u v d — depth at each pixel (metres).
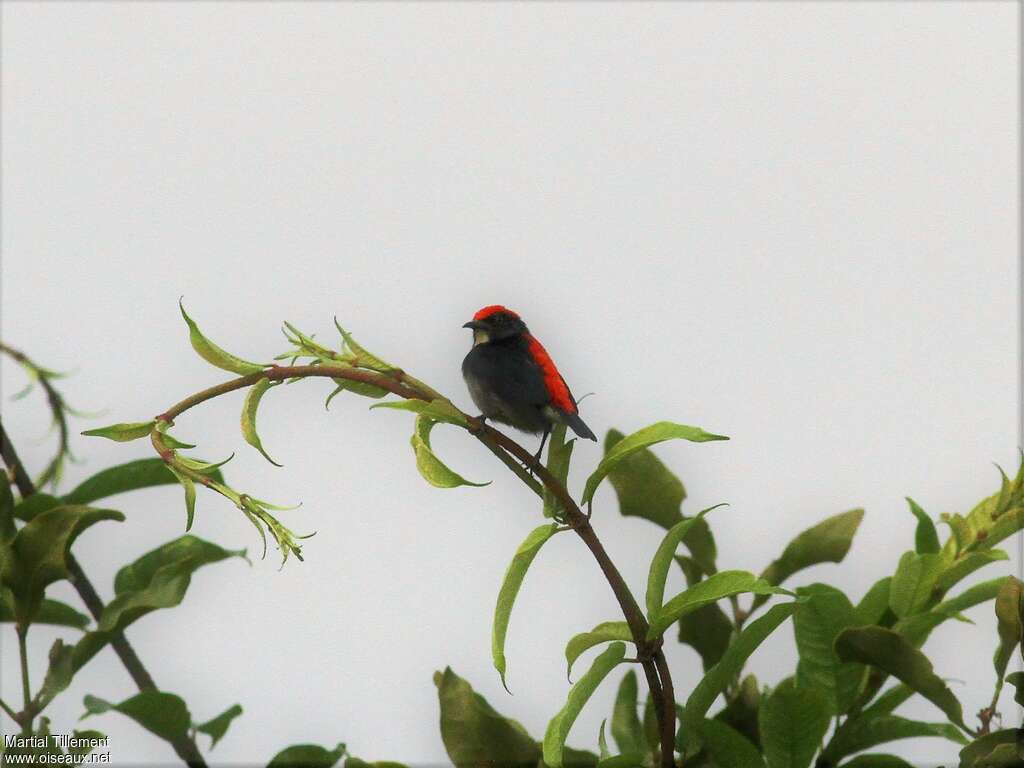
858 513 6.62
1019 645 5.57
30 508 6.15
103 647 5.94
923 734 5.80
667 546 5.53
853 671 5.97
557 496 5.56
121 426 5.45
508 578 5.44
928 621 6.07
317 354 5.90
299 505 5.34
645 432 5.48
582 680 5.37
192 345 5.58
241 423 5.56
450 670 5.95
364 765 5.83
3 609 6.14
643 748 6.29
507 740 5.82
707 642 6.57
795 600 5.47
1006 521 6.16
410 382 5.84
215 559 6.20
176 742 5.90
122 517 5.93
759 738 6.11
